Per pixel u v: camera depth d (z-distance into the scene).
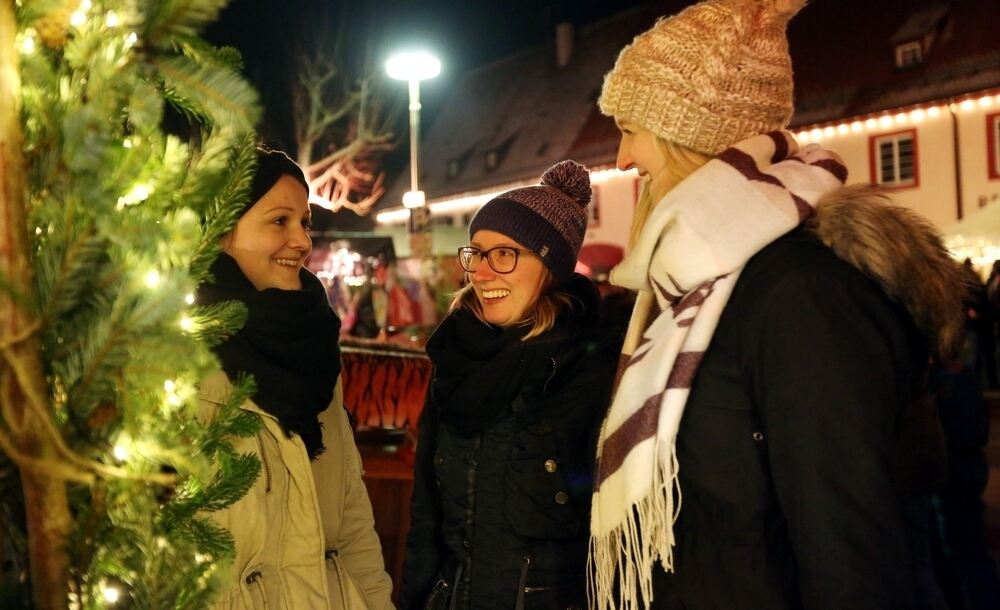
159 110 1.03
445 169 37.66
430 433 2.32
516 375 2.09
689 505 1.56
